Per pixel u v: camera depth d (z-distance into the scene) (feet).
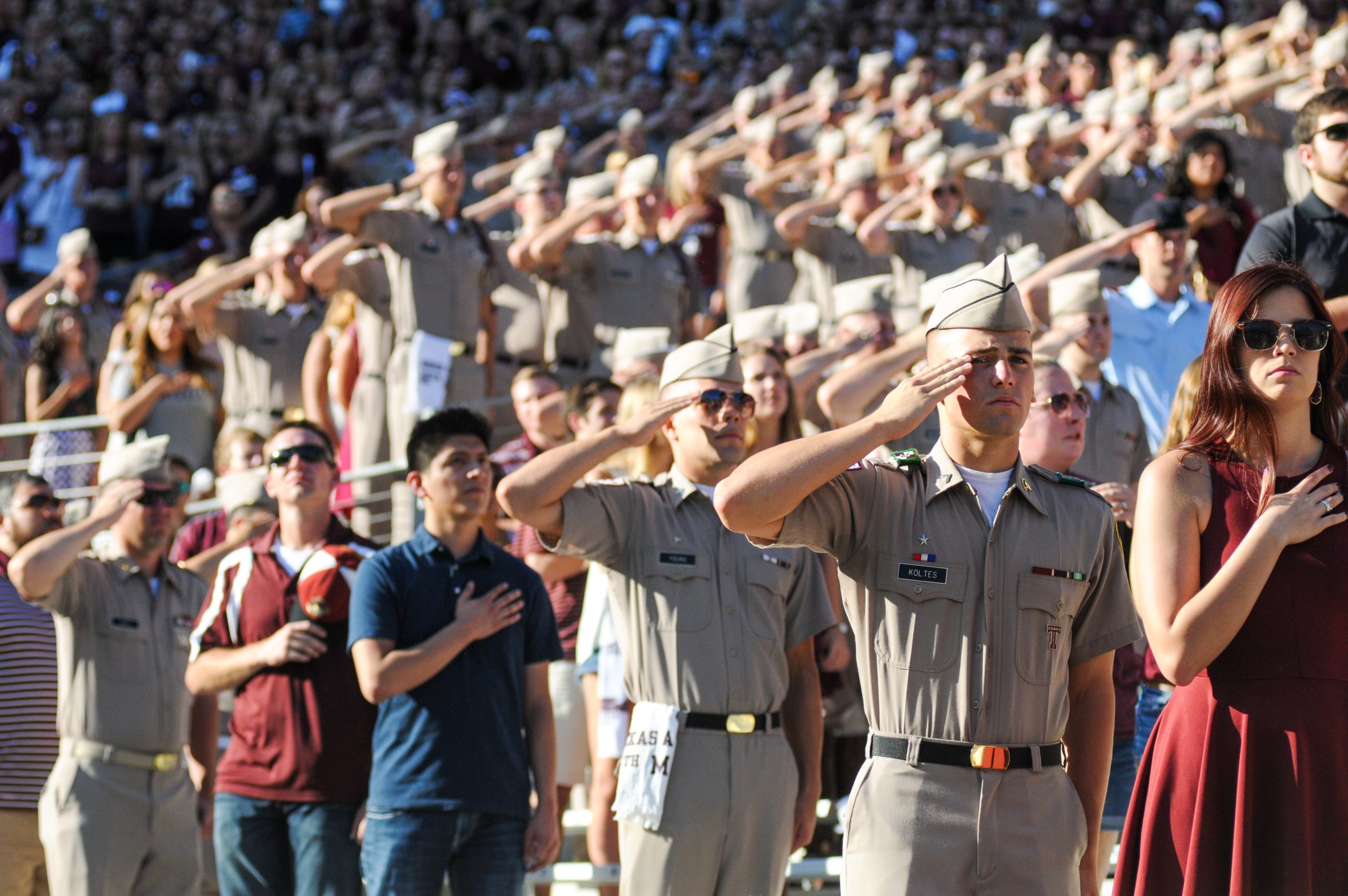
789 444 16.40
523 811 25.70
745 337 38.91
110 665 29.19
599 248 47.75
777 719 22.95
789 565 23.53
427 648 25.21
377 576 26.02
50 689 30.86
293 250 50.08
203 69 84.94
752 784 22.33
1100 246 36.76
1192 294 36.73
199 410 47.88
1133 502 26.37
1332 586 16.08
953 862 16.67
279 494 28.94
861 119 64.85
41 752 30.50
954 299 17.15
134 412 46.78
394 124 80.02
